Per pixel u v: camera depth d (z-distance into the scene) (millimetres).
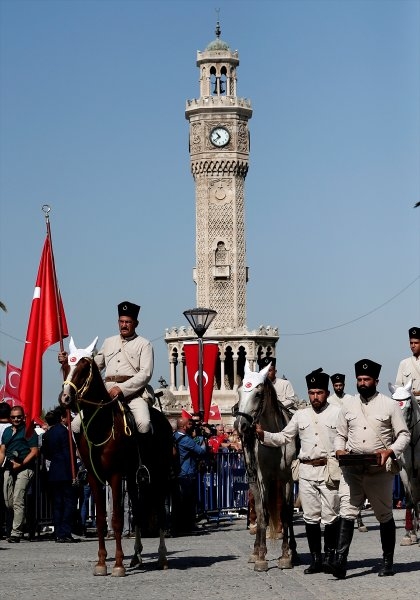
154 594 20375
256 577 22656
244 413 23125
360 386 22375
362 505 22734
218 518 39812
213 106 140000
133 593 20562
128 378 24641
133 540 32875
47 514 34938
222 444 47750
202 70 144250
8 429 33094
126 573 23703
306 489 23312
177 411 129750
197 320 42688
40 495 34500
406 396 26297
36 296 33438
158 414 25172
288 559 24172
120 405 23844
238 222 140500
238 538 33219
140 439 24172
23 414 33188
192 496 35469
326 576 22750
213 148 140125
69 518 32406
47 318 33312
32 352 33344
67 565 25484
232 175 140500
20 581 22547
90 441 23453
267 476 23859
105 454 23484
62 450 32344
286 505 24203
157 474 24609
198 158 140500
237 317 139875
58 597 20125
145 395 24656
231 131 140250
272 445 23312
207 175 140625
